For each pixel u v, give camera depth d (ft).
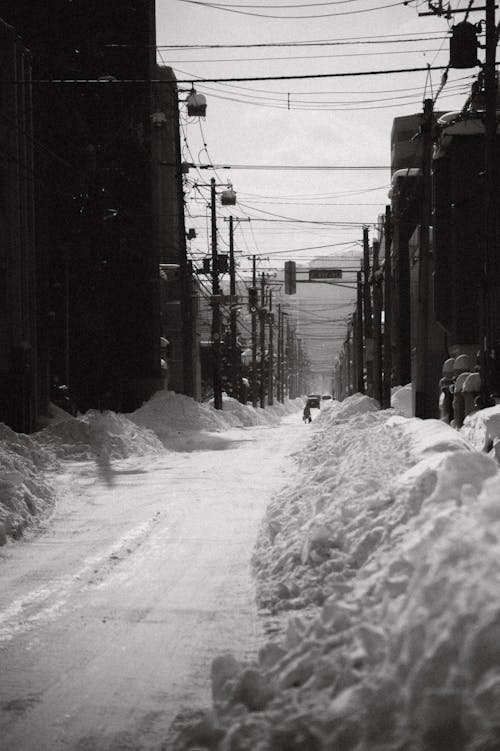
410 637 16.35
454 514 22.88
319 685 19.93
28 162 152.46
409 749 14.26
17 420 142.00
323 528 38.42
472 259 183.01
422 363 129.08
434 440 43.45
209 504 76.38
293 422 342.64
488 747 12.75
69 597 42.55
